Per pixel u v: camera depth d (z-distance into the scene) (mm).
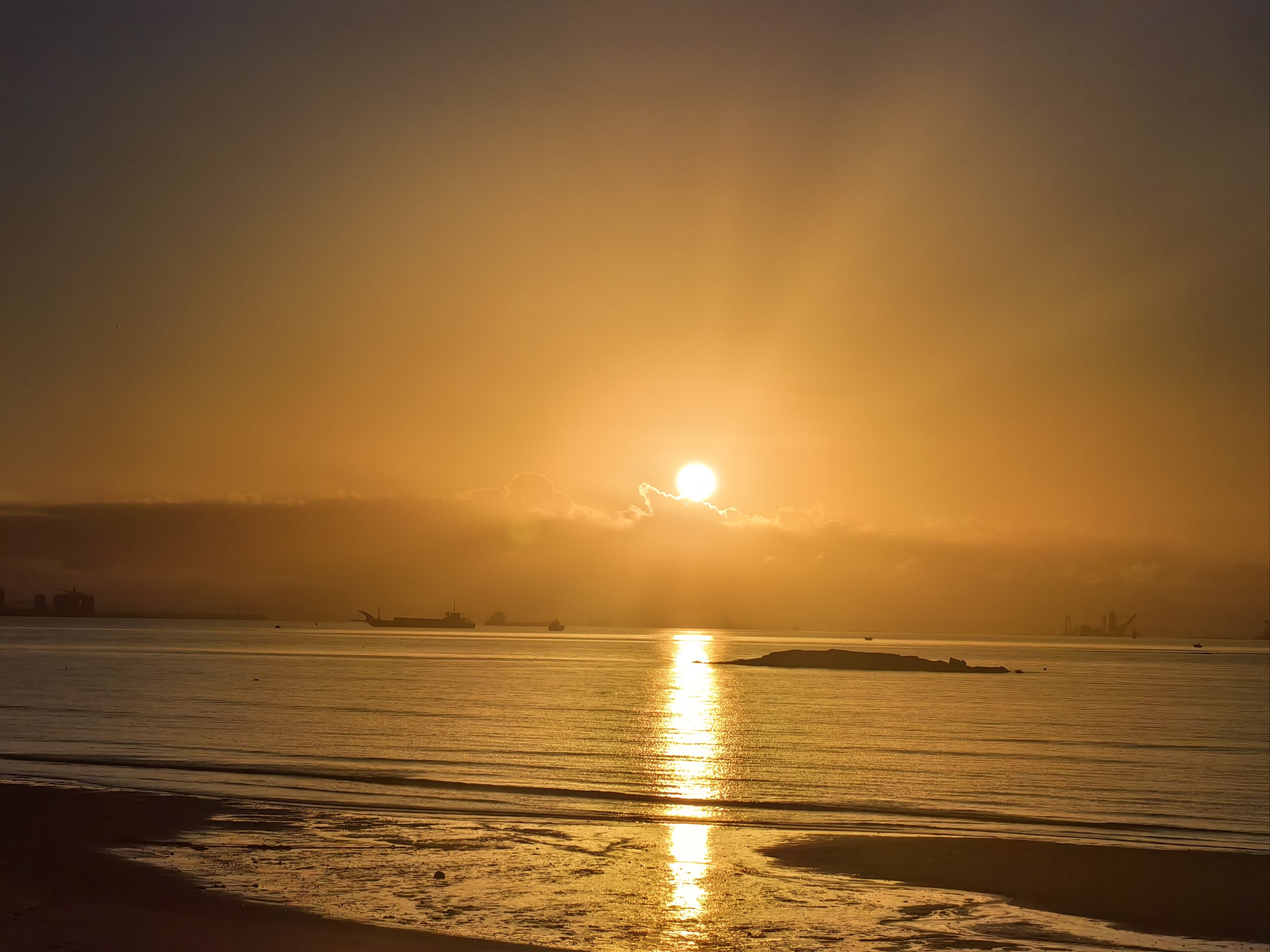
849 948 23016
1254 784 51312
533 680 141000
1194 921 26172
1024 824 39188
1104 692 138750
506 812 38156
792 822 38156
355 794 41562
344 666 170375
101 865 27891
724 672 187250
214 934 22156
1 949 20797
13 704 86188
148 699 93750
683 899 26469
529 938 22766
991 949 23469
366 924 23219
